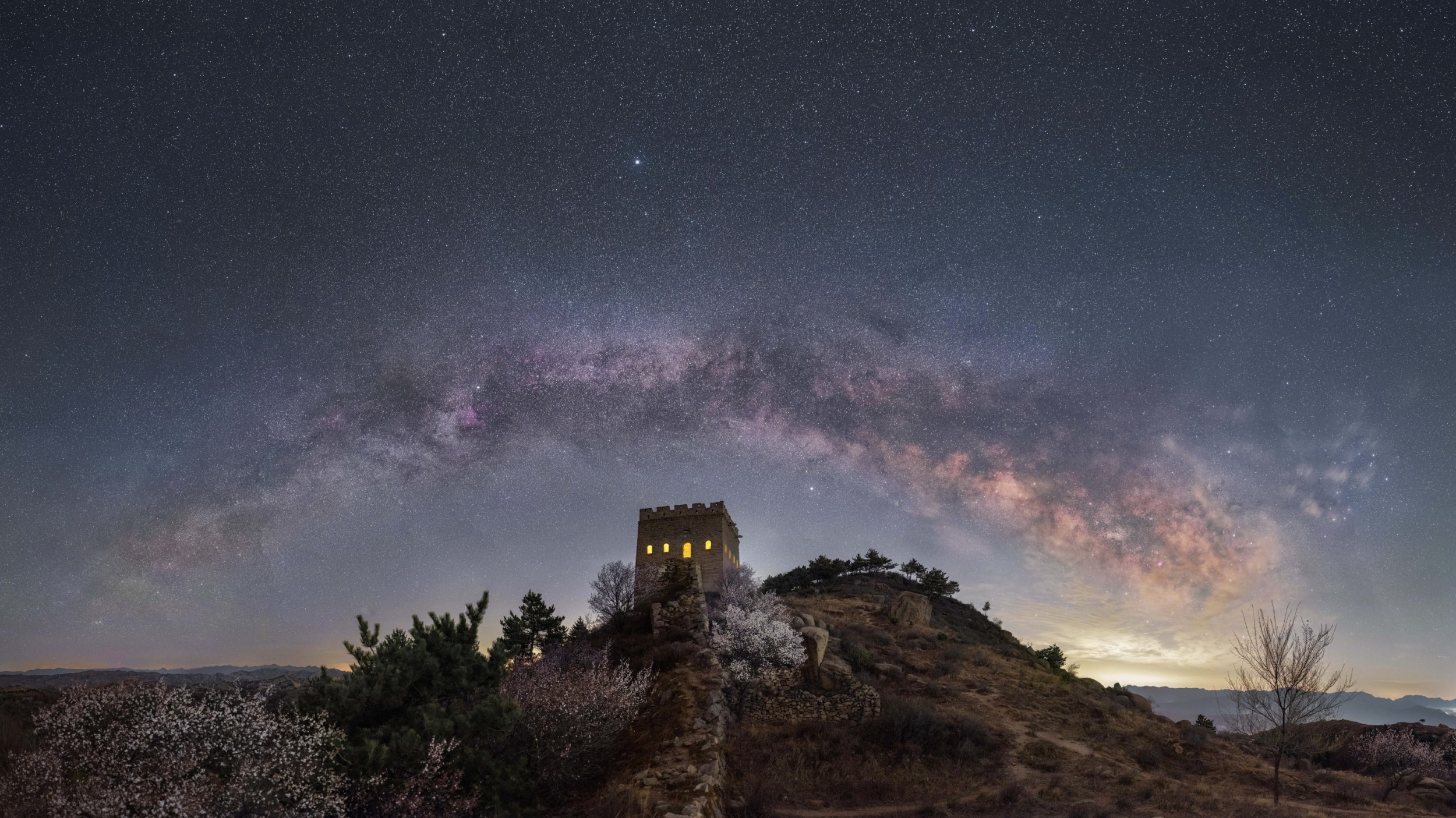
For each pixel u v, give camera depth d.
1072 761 30.03
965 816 24.17
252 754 15.81
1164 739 34.62
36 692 25.19
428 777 19.02
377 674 21.50
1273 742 30.89
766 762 28.08
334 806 16.48
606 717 26.22
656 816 20.91
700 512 78.12
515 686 27.22
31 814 13.45
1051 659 63.22
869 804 25.72
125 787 13.97
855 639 48.16
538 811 21.62
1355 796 27.70
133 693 15.88
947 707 36.47
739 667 33.94
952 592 87.75
